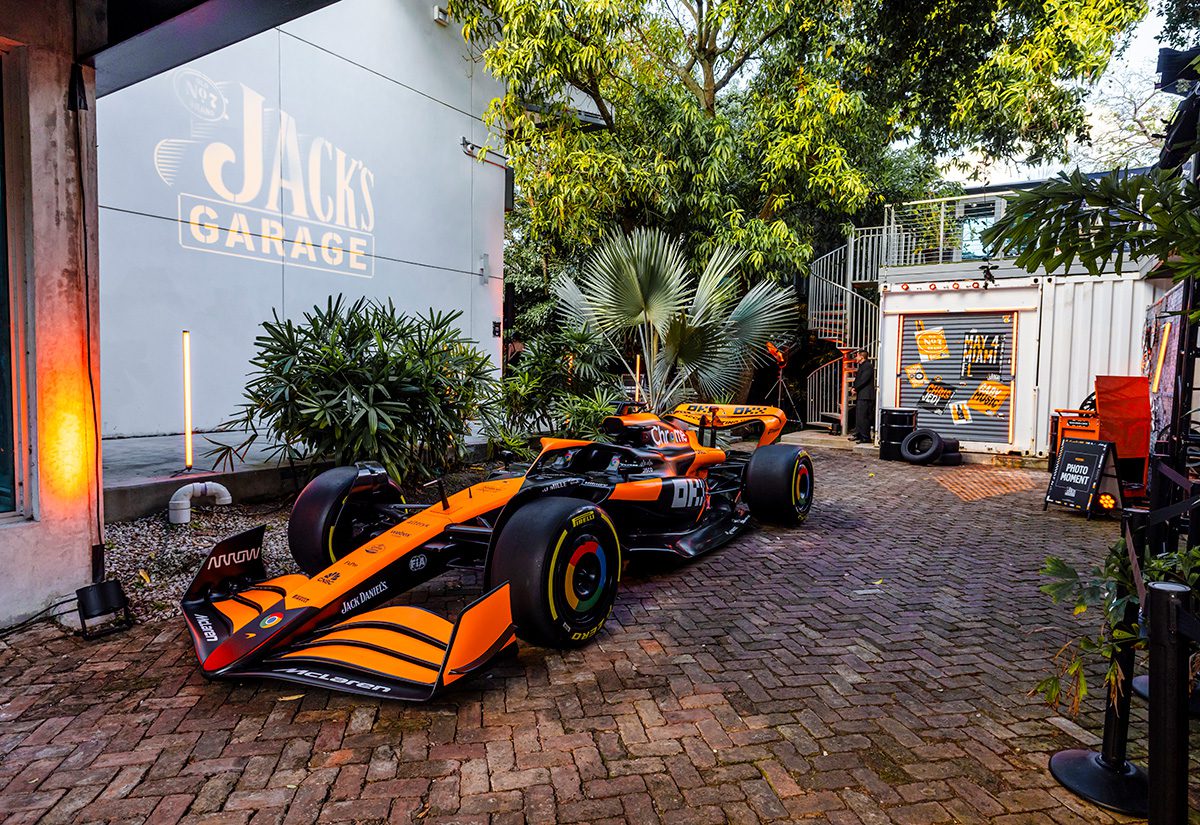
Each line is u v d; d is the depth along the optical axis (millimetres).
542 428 8789
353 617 3031
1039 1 9797
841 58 11695
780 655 3305
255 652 2711
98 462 3664
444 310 10141
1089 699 2916
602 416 7625
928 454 9953
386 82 9055
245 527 5023
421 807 2146
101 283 6375
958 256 11484
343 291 8602
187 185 6953
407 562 3311
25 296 3410
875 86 11500
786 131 12406
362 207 8789
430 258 9852
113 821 2061
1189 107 3230
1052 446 7566
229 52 7246
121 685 2916
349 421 5148
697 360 8617
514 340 12680
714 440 6465
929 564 4918
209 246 7160
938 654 3348
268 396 5141
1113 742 2281
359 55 8664
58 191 3457
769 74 13547
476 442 7973
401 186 9336
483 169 10812
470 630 2668
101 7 3496
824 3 11062
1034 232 2166
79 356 3576
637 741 2531
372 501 4168
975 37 9922
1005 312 10375
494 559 3193
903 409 11195
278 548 4633
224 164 7254
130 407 6641
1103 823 2104
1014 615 3895
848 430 13922
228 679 2781
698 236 12516
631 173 11273
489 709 2758
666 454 4801
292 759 2393
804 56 12164
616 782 2283
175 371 6945
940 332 10906
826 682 3027
